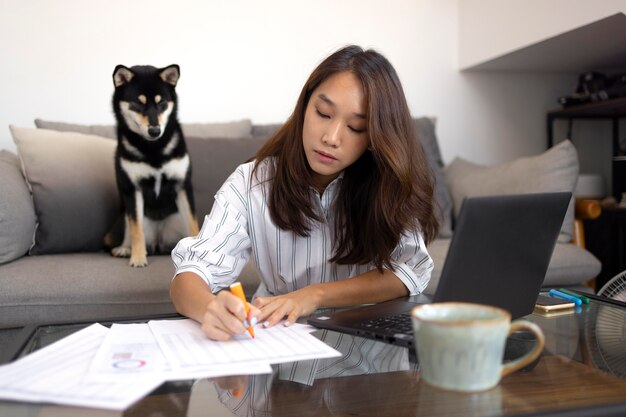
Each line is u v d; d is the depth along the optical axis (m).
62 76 2.41
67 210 1.93
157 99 1.88
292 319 0.90
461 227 0.69
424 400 0.59
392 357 0.74
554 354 0.78
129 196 1.89
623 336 0.88
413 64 2.87
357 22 2.77
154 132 1.83
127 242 1.95
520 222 0.76
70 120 2.43
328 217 1.22
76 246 1.97
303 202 1.15
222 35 2.60
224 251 1.12
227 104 2.63
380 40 2.81
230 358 0.70
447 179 2.63
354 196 1.19
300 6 2.69
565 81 3.07
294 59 2.70
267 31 2.66
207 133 2.39
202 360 0.69
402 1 2.83
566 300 1.09
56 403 0.55
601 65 2.86
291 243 1.23
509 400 0.62
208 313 0.80
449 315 0.60
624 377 0.72
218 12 2.59
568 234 2.16
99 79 2.46
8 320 1.55
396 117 1.05
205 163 2.20
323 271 1.26
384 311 0.94
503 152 3.02
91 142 2.11
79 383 0.59
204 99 2.60
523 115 3.03
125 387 0.58
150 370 0.64
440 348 0.55
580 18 2.13
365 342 0.78
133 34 2.49
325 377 0.72
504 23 2.56
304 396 0.69
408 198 1.09
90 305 1.60
